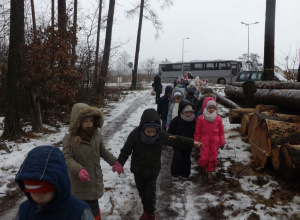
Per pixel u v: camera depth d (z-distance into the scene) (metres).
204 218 3.81
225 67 35.31
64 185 1.39
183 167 4.98
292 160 4.20
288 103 6.87
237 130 8.06
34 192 1.35
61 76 8.53
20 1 7.49
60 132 8.53
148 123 3.35
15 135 7.54
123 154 3.47
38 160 1.35
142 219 3.73
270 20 11.36
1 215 3.95
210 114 4.68
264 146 5.12
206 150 4.70
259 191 4.43
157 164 3.54
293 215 3.74
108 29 16.27
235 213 3.88
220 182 4.86
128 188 4.73
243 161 5.61
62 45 8.25
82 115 2.88
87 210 1.55
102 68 14.23
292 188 4.41
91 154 2.94
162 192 4.59
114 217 3.84
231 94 13.63
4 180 4.98
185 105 4.87
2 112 11.26
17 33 7.52
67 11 9.99
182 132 4.90
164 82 39.25
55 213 1.44
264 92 8.38
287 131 4.94
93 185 2.94
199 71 36.75
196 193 4.54
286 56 13.02
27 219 1.47
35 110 8.38
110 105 14.71
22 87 7.95
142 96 19.80
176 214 3.93
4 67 10.88
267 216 3.76
